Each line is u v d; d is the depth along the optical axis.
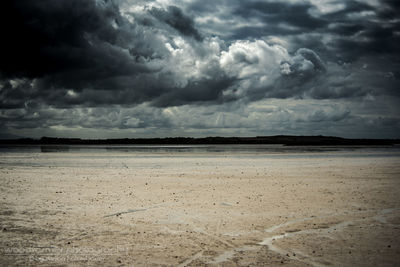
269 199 15.23
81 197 15.69
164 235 9.72
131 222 11.16
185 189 18.25
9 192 17.05
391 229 10.33
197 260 7.74
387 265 7.39
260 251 8.37
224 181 21.67
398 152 68.81
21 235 9.69
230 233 9.92
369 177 23.59
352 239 9.31
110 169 29.92
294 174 25.72
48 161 40.28
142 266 7.38
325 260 7.71
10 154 58.19
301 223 11.05
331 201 14.72
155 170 29.05
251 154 60.91
